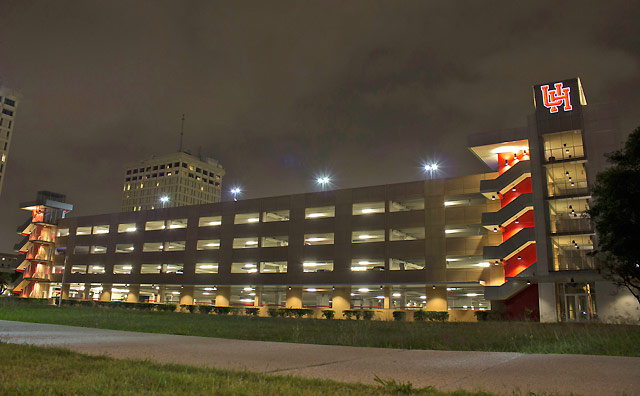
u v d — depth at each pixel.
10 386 7.34
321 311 57.91
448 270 52.12
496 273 49.44
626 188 23.39
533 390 7.85
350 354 13.32
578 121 44.12
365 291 60.66
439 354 13.46
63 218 88.06
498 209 51.16
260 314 62.91
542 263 43.00
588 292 41.50
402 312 52.31
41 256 86.56
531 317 44.84
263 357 12.43
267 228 65.38
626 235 23.44
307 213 63.47
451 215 53.59
